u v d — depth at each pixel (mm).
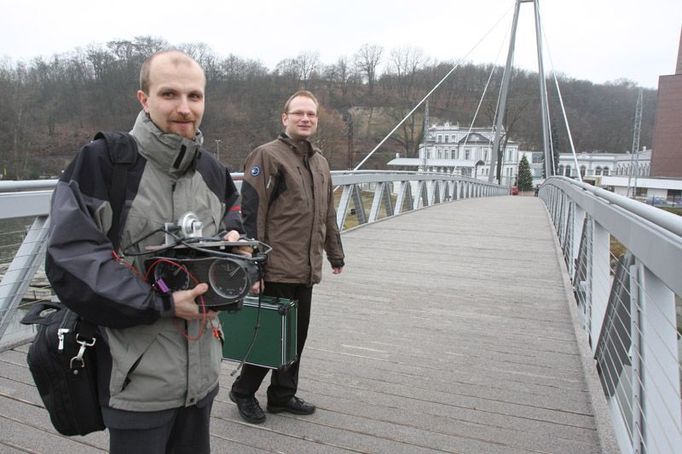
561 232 7270
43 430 2176
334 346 3250
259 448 2105
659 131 43125
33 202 2818
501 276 5230
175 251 1206
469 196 21766
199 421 1318
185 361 1216
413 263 5809
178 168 1218
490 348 3258
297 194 2162
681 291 1356
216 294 1183
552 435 2246
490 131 54906
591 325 3141
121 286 1068
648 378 1752
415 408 2469
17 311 3055
